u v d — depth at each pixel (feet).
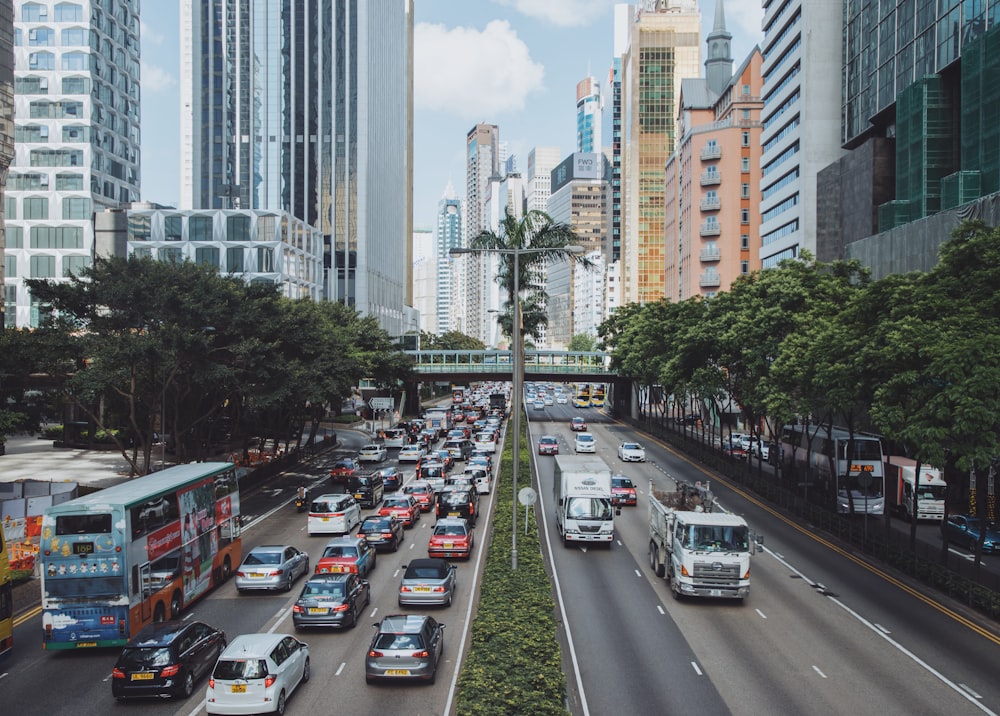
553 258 182.60
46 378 160.56
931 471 151.33
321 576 84.84
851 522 129.70
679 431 314.96
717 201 437.17
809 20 288.51
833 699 65.26
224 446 266.16
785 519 149.48
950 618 89.35
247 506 163.63
